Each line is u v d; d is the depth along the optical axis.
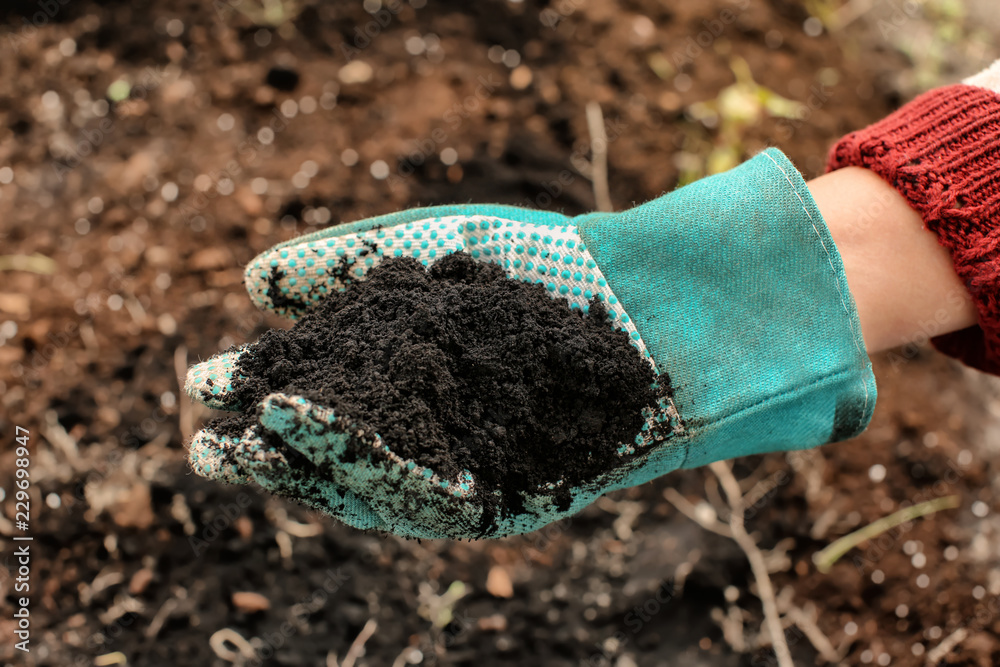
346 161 0.91
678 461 0.70
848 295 0.69
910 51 1.04
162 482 0.82
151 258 0.87
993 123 0.68
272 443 0.65
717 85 0.97
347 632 0.81
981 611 0.82
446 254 0.70
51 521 0.81
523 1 0.98
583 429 0.68
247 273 0.71
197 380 0.67
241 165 0.90
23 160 0.90
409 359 0.66
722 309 0.69
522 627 0.81
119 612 0.80
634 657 0.81
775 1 1.04
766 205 0.69
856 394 0.69
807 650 0.82
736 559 0.83
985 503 0.85
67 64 0.92
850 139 0.70
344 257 0.71
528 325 0.68
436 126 0.92
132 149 0.90
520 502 0.68
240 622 0.80
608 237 0.70
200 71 0.93
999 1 1.11
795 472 0.85
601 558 0.83
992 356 0.70
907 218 0.69
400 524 0.67
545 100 0.93
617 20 0.99
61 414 0.83
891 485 0.85
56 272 0.87
